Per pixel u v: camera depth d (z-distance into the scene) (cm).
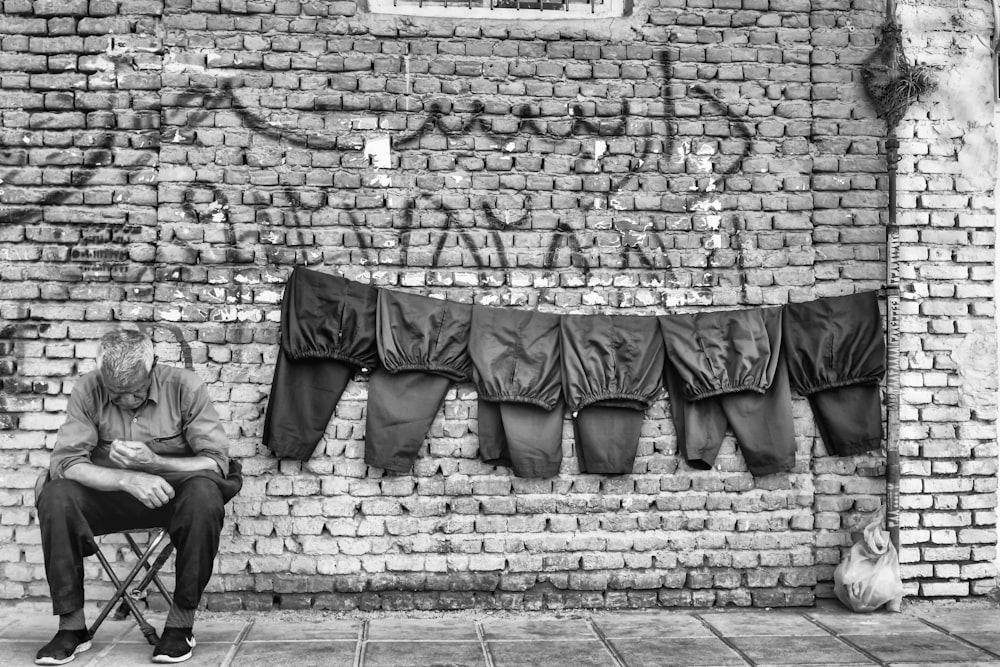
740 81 483
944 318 482
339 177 466
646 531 469
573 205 475
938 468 478
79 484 377
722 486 472
